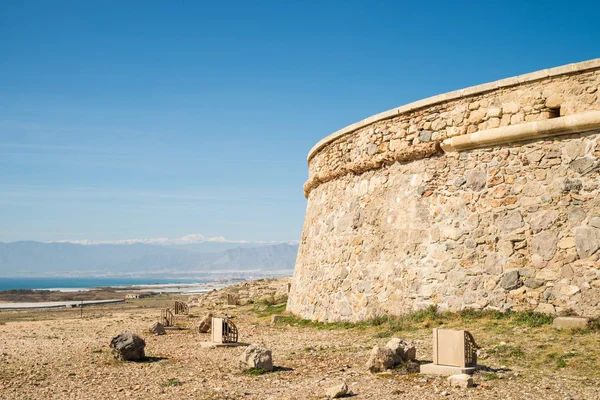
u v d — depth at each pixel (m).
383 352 11.87
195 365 13.74
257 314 29.31
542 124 15.36
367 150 20.73
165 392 10.80
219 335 17.38
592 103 14.80
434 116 18.11
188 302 49.56
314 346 15.78
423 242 17.89
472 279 16.38
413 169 18.83
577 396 9.20
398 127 19.33
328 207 23.59
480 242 16.44
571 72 15.17
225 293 47.22
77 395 10.74
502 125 16.33
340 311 20.86
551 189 15.33
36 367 13.92
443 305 16.88
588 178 14.75
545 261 15.09
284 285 43.34
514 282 15.50
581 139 15.00
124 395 10.65
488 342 13.24
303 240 26.70
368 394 10.02
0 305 75.50
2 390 11.28
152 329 21.72
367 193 20.73
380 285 19.09
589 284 14.23
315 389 10.59
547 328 13.73
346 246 21.38
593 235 14.38
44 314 45.50
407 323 16.70
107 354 15.86
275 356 14.47
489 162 16.69
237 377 12.10
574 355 11.53
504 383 10.20
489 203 16.47
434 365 11.38
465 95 17.22
